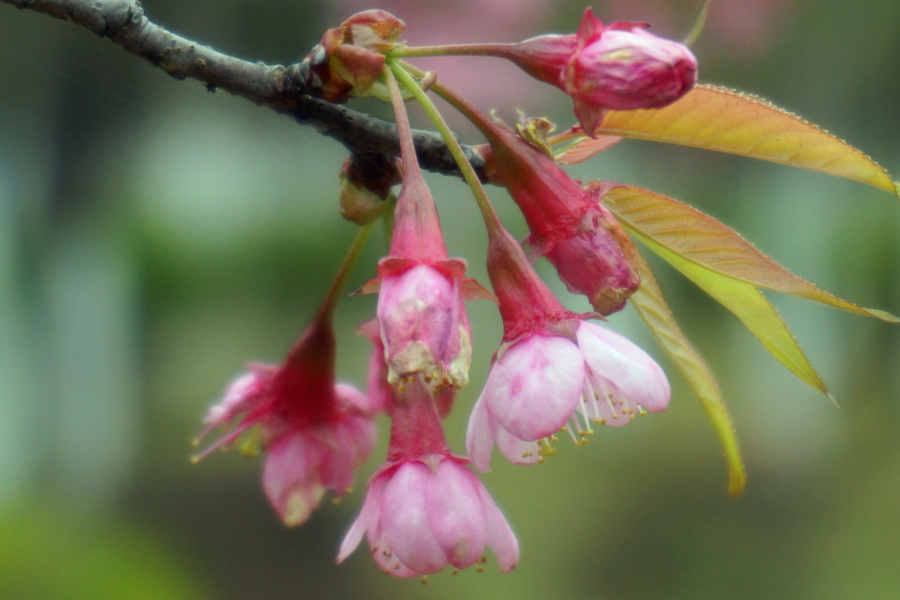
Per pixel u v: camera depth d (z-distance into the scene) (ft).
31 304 4.40
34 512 4.13
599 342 2.07
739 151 2.11
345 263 2.18
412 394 2.11
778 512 4.93
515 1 3.93
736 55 4.75
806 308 6.86
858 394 6.52
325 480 2.18
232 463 4.68
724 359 6.30
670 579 4.13
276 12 4.09
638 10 4.17
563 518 4.54
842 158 2.09
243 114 4.54
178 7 4.05
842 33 4.76
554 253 2.09
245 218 5.10
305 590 3.90
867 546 4.54
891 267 6.52
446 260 2.05
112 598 3.70
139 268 4.83
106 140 4.45
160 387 4.83
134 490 4.41
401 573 2.10
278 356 5.00
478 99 3.92
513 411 2.06
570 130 2.12
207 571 3.93
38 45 3.82
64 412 4.48
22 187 4.33
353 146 2.12
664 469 5.10
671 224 2.10
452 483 2.09
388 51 2.09
